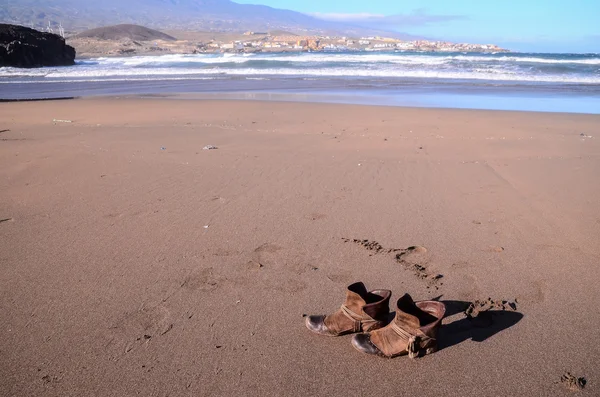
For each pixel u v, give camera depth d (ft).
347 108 40.55
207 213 15.35
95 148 24.85
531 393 7.40
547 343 8.61
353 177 19.40
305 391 7.51
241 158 22.58
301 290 10.56
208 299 10.21
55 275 11.29
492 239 13.24
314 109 40.04
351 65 97.96
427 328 8.15
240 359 8.27
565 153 23.53
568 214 15.12
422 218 14.88
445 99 48.85
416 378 7.79
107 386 7.61
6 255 12.39
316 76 78.89
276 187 18.10
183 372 7.93
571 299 10.07
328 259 12.06
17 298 10.26
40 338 8.86
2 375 7.86
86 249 12.72
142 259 12.10
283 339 8.84
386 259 12.06
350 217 14.97
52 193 17.60
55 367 8.06
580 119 34.32
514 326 9.15
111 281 10.98
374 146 25.39
